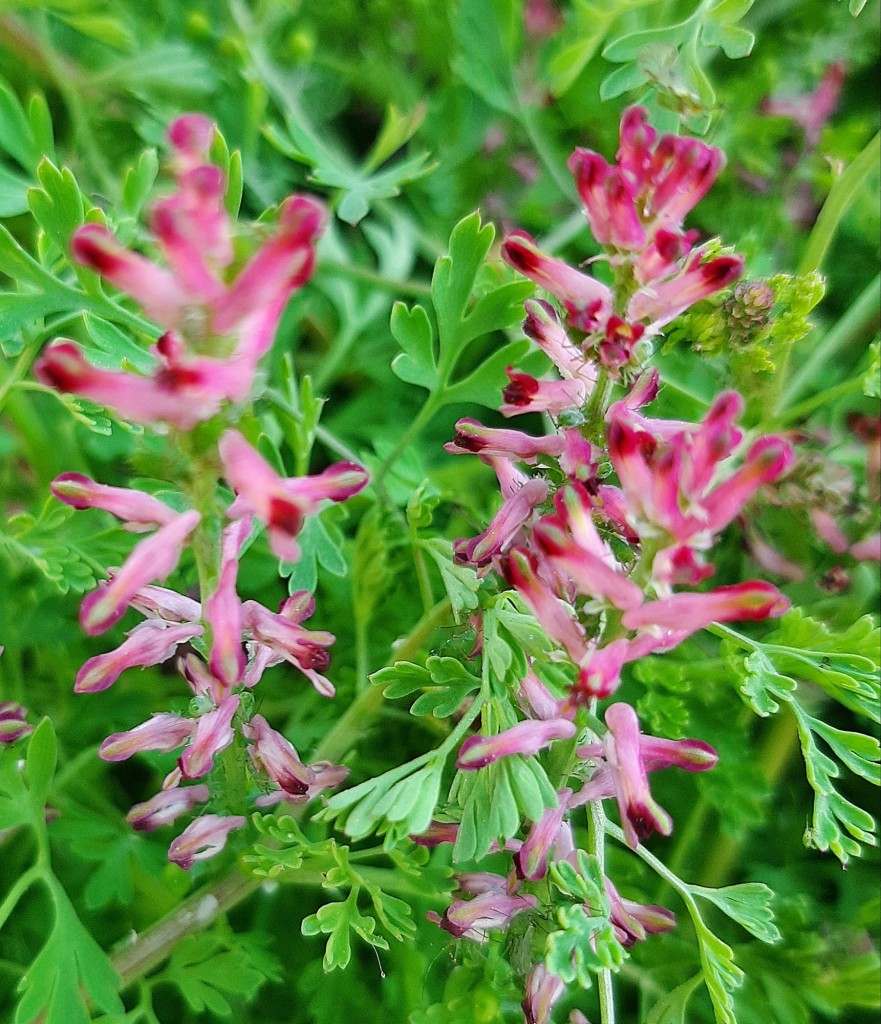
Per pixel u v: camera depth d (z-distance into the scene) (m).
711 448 0.09
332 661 0.15
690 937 0.14
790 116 0.16
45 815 0.13
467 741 0.10
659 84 0.14
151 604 0.11
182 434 0.09
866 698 0.12
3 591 0.14
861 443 0.14
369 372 0.17
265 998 0.14
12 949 0.14
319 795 0.13
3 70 0.16
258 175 0.17
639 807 0.10
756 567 0.15
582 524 0.10
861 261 0.16
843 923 0.14
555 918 0.11
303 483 0.10
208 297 0.09
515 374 0.11
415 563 0.14
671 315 0.10
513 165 0.18
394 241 0.18
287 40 0.18
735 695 0.14
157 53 0.16
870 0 0.17
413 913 0.13
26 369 0.13
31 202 0.12
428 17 0.17
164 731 0.11
